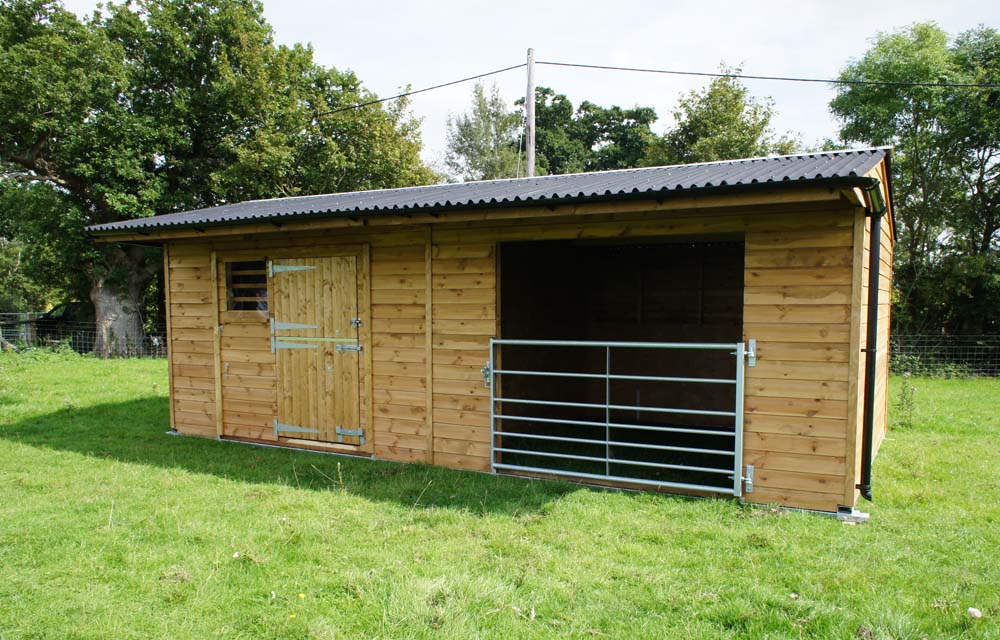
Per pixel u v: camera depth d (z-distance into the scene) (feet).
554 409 25.59
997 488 16.15
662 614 9.66
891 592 10.24
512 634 9.12
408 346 19.13
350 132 69.21
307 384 20.92
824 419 14.01
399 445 19.40
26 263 69.46
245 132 63.36
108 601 10.17
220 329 22.49
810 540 12.42
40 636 9.18
